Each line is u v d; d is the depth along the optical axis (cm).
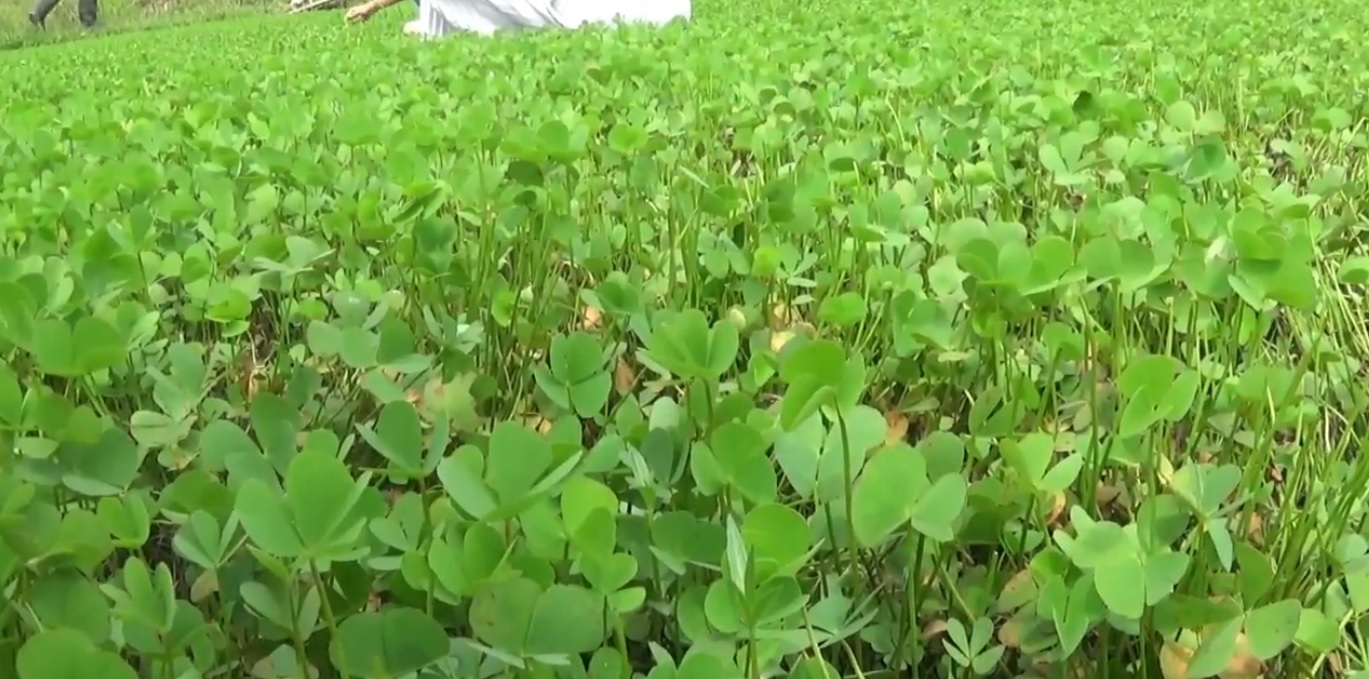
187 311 146
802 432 93
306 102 305
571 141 183
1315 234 158
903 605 92
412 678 73
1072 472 92
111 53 729
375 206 160
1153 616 83
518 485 79
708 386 96
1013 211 193
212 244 170
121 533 83
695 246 161
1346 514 98
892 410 126
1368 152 229
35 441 89
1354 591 90
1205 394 125
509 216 163
